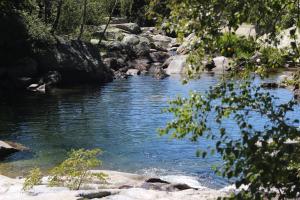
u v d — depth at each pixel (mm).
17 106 27203
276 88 28688
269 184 4418
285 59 5547
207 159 15797
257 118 16938
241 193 4504
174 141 18094
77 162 10523
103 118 23250
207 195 9289
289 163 4414
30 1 40656
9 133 20328
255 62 5332
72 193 9203
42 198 8930
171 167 15117
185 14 4777
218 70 40812
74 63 37344
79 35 44281
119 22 69188
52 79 34938
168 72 43031
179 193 9539
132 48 51344
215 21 4707
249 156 4418
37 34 36719
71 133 20188
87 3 52438
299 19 4855
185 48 5316
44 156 16688
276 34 5160
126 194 9414
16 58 36250
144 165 15430
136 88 33594
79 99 29312
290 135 4441
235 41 5035
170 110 5156
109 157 16438
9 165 15570
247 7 4660
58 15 42406
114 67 44906
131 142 18406
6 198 9195
